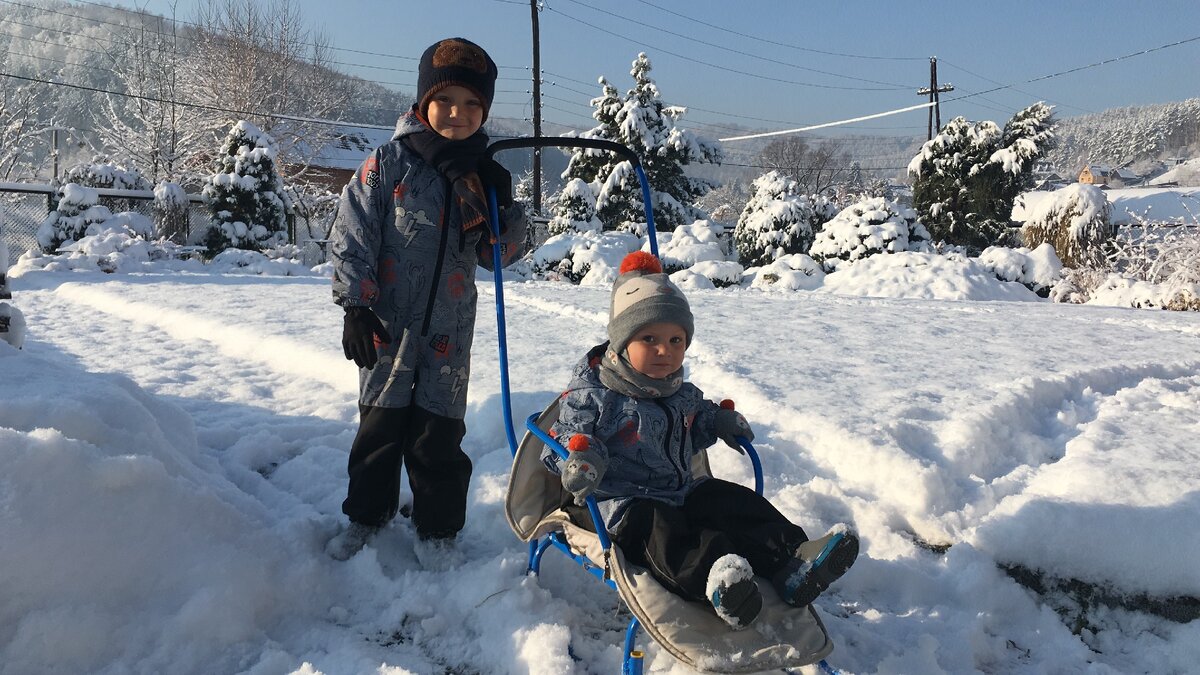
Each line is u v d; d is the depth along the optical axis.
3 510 2.34
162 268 15.15
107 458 2.57
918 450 3.98
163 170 33.25
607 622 2.76
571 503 2.80
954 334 7.57
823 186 79.38
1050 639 2.79
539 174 29.72
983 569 3.04
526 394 4.82
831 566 2.31
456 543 3.20
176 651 2.40
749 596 2.19
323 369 5.80
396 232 2.96
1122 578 2.94
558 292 11.22
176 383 5.55
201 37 36.62
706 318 8.34
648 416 2.71
